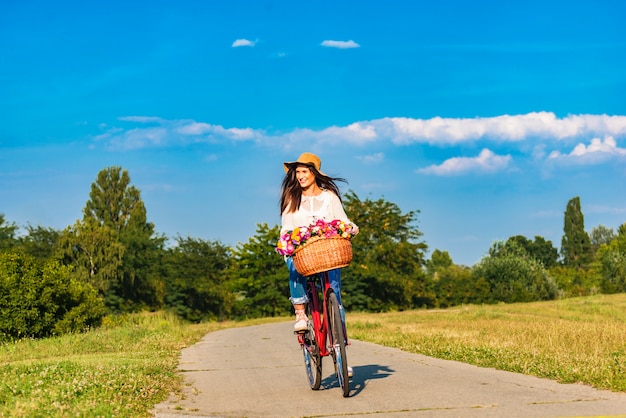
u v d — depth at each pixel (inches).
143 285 2507.4
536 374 278.4
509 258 2856.8
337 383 274.2
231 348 508.7
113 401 220.1
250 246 2415.1
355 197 2583.7
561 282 3090.6
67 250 2278.5
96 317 837.8
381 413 204.5
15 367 312.0
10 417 189.5
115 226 2842.0
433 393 235.6
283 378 302.2
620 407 201.5
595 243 5472.4
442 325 797.2
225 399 242.7
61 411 194.9
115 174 2876.5
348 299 2395.4
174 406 226.7
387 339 506.6
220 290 2581.2
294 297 254.8
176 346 543.2
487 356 345.7
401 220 2576.3
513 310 1384.1
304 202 253.6
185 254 2647.6
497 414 196.1
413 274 2544.3
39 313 775.1
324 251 231.8
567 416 190.4
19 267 787.4
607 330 562.9
